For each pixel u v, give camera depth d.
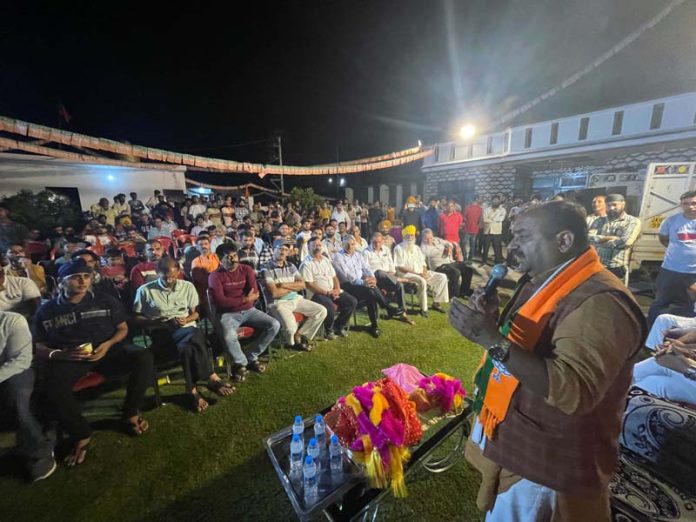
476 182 11.05
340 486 1.40
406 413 1.53
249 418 2.35
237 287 3.03
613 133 8.07
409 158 5.88
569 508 0.89
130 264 4.42
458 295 4.88
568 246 0.88
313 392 2.64
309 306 3.42
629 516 1.35
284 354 3.29
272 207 10.82
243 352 3.12
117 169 9.54
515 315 0.93
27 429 1.84
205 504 1.70
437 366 3.02
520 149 9.79
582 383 0.74
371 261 4.50
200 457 2.00
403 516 1.62
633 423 1.64
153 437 2.17
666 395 1.81
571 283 0.84
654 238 5.48
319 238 3.99
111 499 1.73
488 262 7.30
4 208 5.94
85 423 2.02
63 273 2.19
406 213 8.22
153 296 2.77
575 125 8.65
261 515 1.64
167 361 2.62
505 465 0.98
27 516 1.65
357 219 10.70
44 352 2.08
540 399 0.90
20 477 1.86
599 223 3.78
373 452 1.39
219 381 2.67
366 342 3.55
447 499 1.71
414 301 4.96
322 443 1.61
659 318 2.29
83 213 7.71
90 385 2.14
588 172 8.84
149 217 7.06
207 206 9.80
